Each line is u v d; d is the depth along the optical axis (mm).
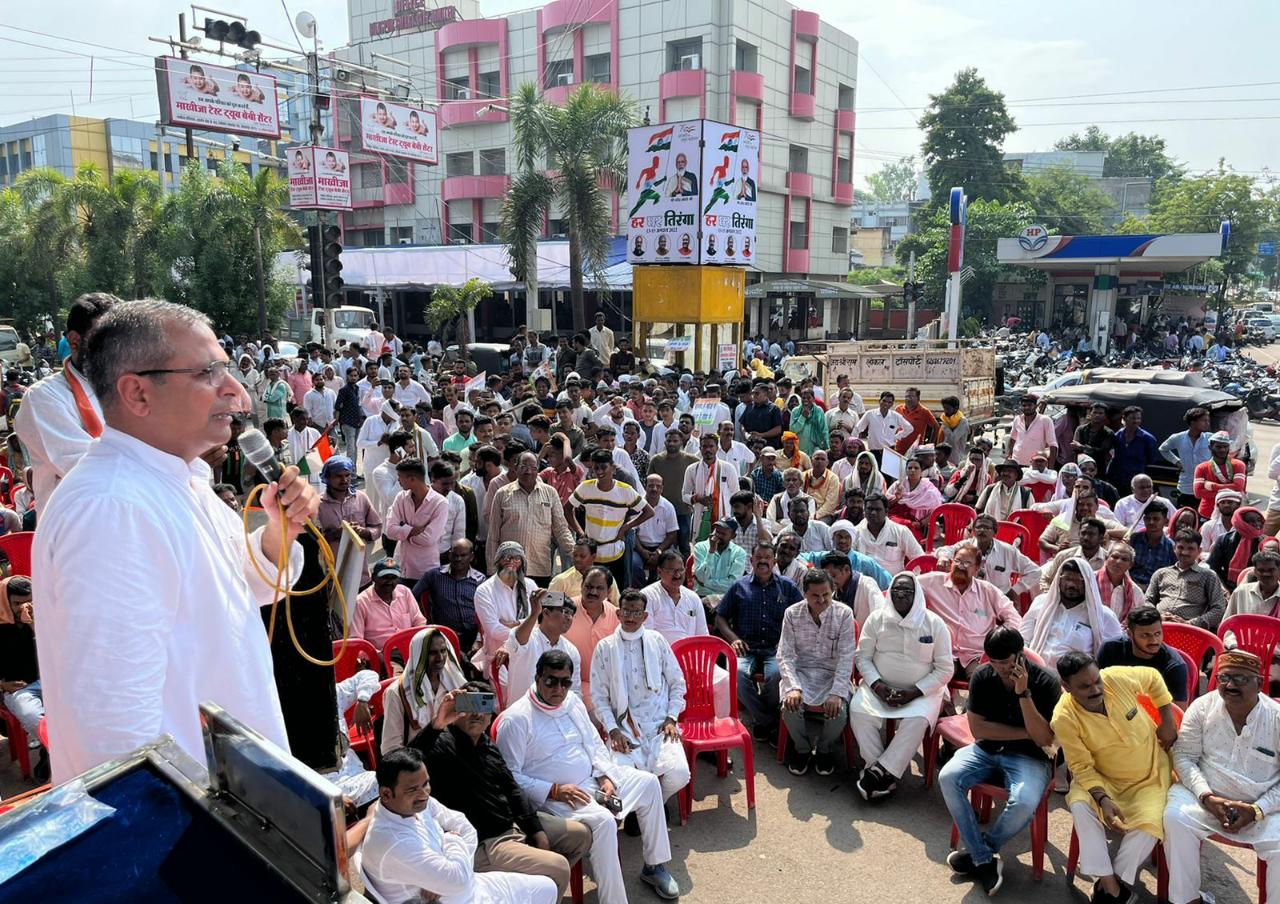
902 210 78062
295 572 1804
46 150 49438
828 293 36188
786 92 35656
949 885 4562
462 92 37688
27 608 5277
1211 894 4430
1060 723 4492
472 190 37281
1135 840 4246
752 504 7699
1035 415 10883
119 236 27469
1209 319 45031
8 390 13719
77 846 1094
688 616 6273
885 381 15000
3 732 5672
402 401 13492
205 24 21703
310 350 17156
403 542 7090
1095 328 37500
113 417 1493
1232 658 4312
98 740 1296
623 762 4957
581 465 8977
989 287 43375
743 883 4578
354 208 41500
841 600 6578
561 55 35062
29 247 29000
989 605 6324
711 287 17344
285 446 9391
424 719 4676
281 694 1891
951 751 5719
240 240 25891
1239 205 53469
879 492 8531
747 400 12180
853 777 5684
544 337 22406
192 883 1072
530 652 5402
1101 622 5727
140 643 1353
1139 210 70438
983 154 50156
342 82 25531
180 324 1490
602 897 4320
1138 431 10016
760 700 6105
